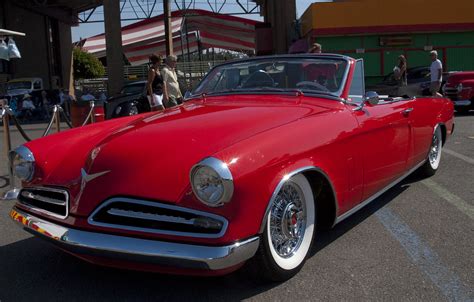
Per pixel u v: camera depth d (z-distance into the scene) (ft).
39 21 100.07
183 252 8.71
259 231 9.21
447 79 45.09
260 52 87.92
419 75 52.65
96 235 9.30
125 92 49.14
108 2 67.56
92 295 10.28
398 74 43.70
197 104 13.43
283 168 9.71
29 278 11.18
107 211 9.45
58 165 11.05
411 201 16.37
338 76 13.07
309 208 10.89
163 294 10.22
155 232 8.98
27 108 63.46
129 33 123.24
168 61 28.40
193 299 9.95
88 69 153.17
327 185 11.17
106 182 9.55
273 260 9.85
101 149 10.27
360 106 12.93
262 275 10.03
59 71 110.63
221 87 14.66
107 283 10.84
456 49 66.13
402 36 65.62
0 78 82.64
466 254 11.85
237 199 8.84
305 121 10.98
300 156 10.14
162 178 9.21
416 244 12.55
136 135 10.51
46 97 66.59
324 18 64.69
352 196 12.15
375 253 12.03
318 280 10.59
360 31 64.85
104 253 9.19
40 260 12.23
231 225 8.83
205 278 10.87
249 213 9.00
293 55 14.23
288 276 10.46
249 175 9.01
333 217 11.57
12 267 11.82
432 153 19.24
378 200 16.63
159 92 28.81
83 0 102.68
